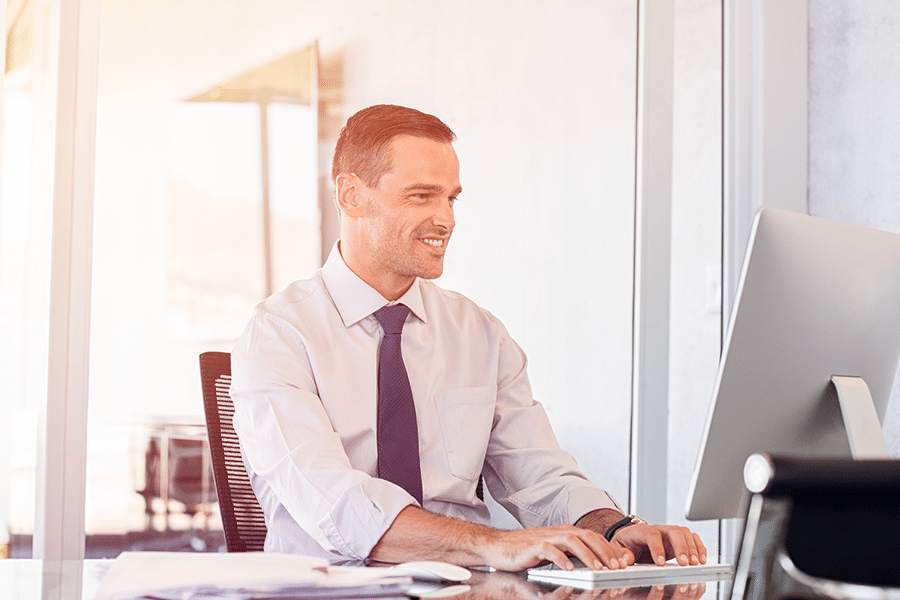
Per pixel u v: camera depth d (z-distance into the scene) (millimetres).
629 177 3105
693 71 3270
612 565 1360
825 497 763
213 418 1977
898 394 3098
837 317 1400
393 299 1996
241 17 2664
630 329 3086
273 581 1040
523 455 1989
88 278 2502
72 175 2498
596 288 3035
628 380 3080
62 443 2457
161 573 1087
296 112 2701
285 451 1695
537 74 2977
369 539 1539
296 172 2699
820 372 1403
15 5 2469
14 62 2463
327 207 2725
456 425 1997
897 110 3178
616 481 3053
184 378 2580
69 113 2500
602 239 3053
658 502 3092
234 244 2633
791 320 1354
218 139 2631
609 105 3084
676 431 3158
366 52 2777
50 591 1107
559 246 2980
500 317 2885
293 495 1656
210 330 2605
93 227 2516
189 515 2568
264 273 2660
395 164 1930
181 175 2596
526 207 2938
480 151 2887
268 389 1780
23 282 2457
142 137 2568
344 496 1576
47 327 2459
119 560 1176
